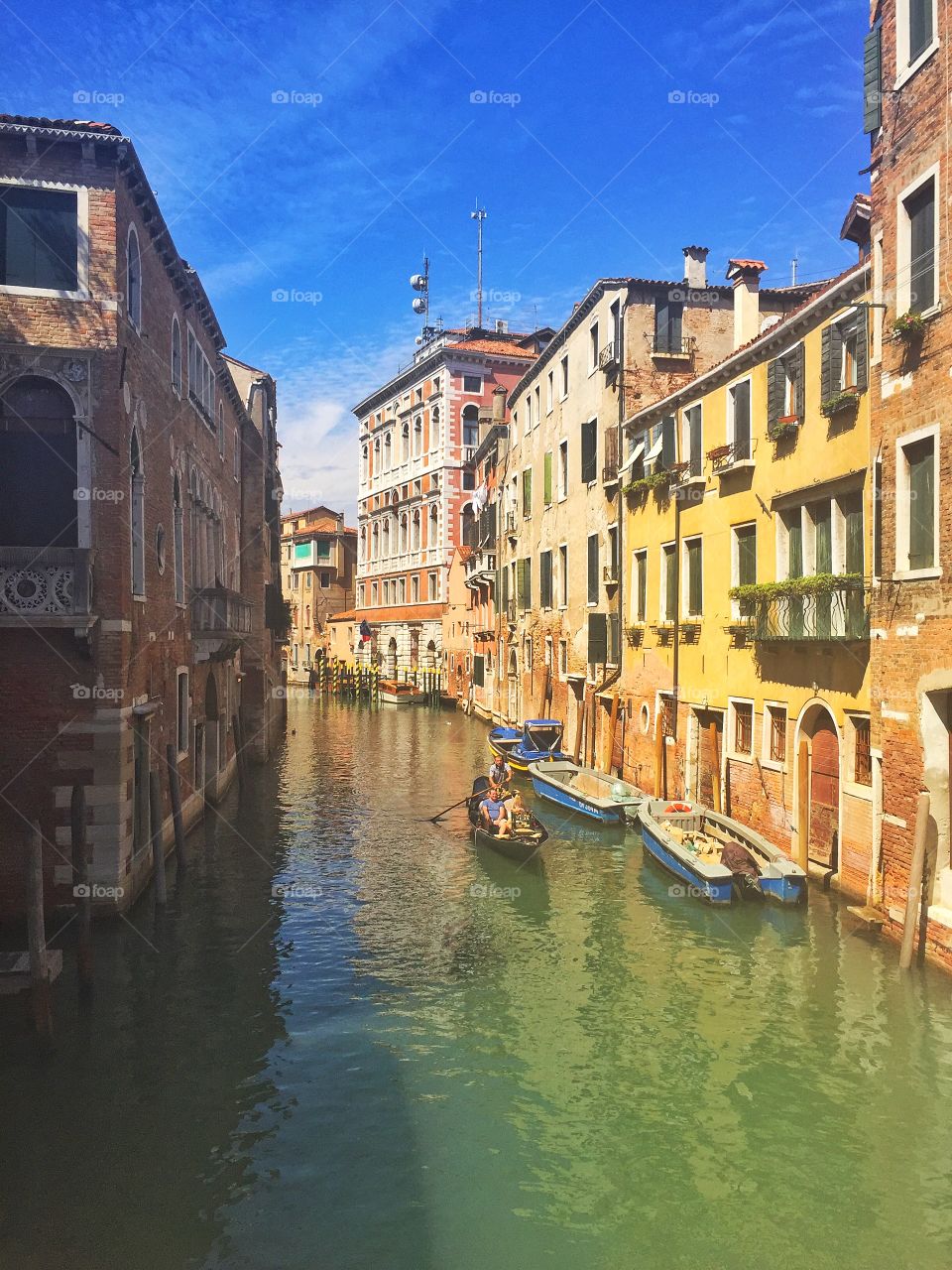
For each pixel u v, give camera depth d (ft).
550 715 90.74
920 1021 30.53
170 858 51.42
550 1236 21.24
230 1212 21.99
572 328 82.64
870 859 38.78
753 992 33.76
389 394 179.01
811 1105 26.35
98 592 38.27
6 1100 26.66
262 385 94.07
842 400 40.29
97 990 33.96
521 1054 29.58
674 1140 24.88
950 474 32.07
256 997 33.78
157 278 47.01
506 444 115.03
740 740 52.37
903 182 34.58
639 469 66.85
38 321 38.04
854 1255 20.63
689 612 58.80
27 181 37.76
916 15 34.06
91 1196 22.54
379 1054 29.60
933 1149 24.31
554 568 89.25
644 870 50.11
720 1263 20.44
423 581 165.07
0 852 37.91
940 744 33.58
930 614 33.35
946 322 32.12
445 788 77.15
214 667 67.05
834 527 42.11
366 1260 20.52
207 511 63.31
